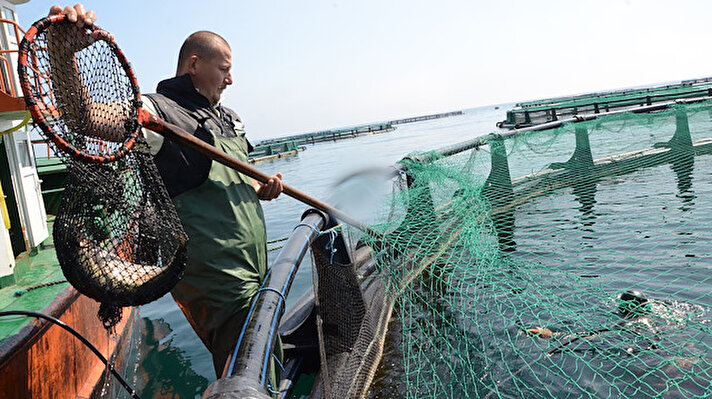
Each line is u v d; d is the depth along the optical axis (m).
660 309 3.52
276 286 2.48
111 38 2.09
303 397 3.40
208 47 2.72
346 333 3.39
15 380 3.05
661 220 5.87
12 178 5.00
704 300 3.78
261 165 32.34
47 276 4.52
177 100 2.66
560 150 9.04
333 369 3.18
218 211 2.57
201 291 2.52
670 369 2.96
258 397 1.51
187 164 2.51
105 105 2.12
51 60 1.91
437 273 3.27
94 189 1.99
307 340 3.68
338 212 3.54
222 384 1.59
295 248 2.88
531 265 3.16
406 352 3.52
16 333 3.15
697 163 8.91
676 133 9.54
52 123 1.86
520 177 7.98
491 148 7.10
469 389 2.94
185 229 2.49
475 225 3.51
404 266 3.29
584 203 7.08
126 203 2.13
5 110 4.22
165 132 2.33
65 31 1.91
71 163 1.91
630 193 7.36
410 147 31.52
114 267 2.07
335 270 3.43
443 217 4.01
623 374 2.97
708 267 4.42
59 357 3.74
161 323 6.12
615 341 3.23
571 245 5.20
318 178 20.36
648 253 4.91
